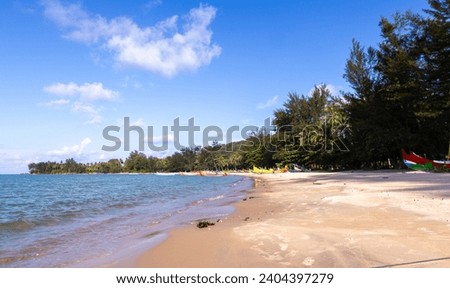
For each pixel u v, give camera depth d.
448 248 5.55
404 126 42.69
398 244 5.92
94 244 8.70
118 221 12.80
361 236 6.70
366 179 25.89
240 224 9.70
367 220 8.48
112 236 9.72
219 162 134.38
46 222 13.11
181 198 23.09
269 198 17.62
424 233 6.62
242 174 89.31
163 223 11.54
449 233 6.52
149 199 22.97
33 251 8.21
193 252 6.82
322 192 18.27
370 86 46.09
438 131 39.22
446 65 35.00
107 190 37.25
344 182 24.70
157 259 6.55
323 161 63.59
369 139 43.06
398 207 10.05
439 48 35.16
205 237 8.17
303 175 48.50
